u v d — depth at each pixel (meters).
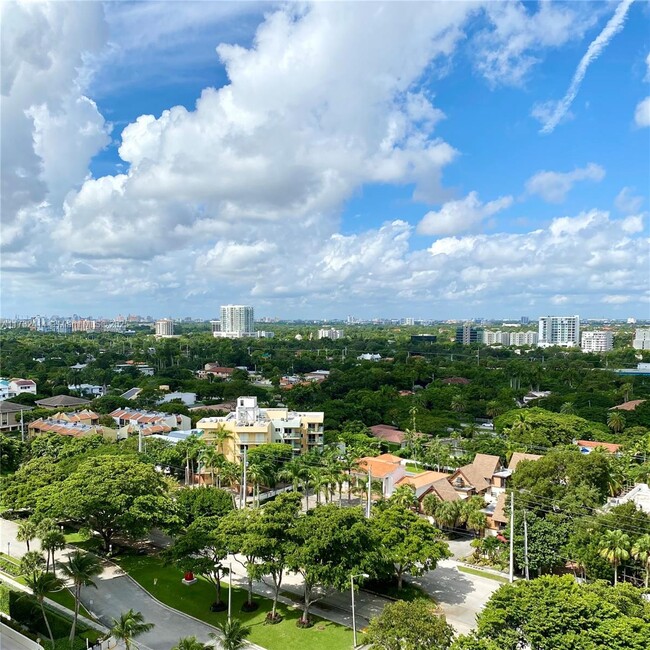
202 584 61.69
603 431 126.69
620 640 38.34
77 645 47.12
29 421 140.62
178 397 173.38
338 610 56.28
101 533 68.56
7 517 82.75
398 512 62.31
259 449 96.81
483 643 39.81
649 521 60.72
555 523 64.94
